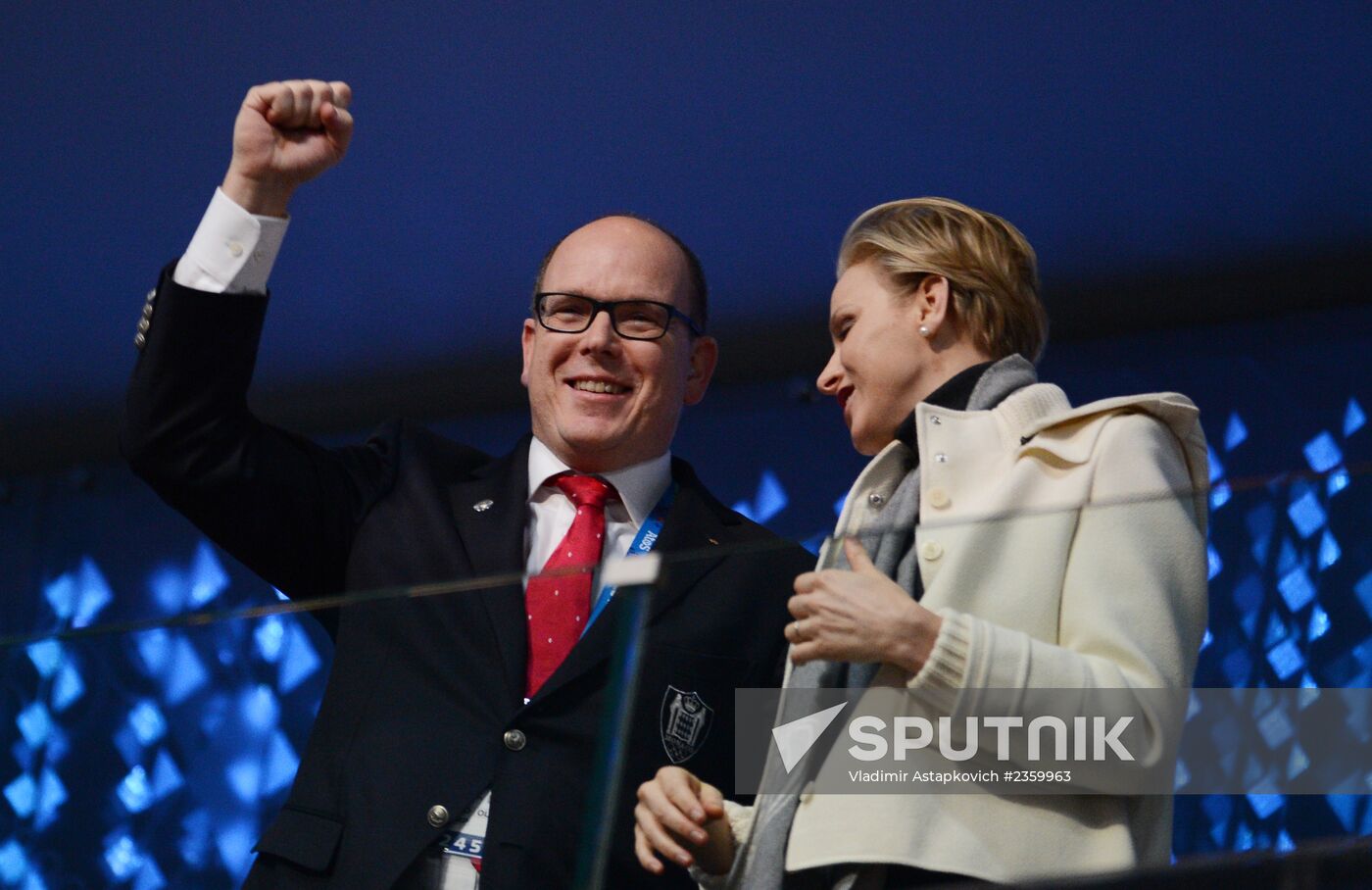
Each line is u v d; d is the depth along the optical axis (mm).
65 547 11969
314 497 5617
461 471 5969
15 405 12844
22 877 3967
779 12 11422
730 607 4250
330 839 4094
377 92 12031
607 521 5789
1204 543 3729
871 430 4887
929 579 3984
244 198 5539
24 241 12688
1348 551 3514
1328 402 10758
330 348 12586
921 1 11234
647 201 11969
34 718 4066
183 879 3967
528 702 4152
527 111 11945
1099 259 11438
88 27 12133
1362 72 10820
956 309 4844
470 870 4145
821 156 11641
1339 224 11062
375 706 4211
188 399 5430
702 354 6453
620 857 4043
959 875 3732
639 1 11547
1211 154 11156
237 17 11977
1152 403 4281
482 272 12344
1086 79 11195
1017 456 4312
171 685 4086
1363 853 3203
